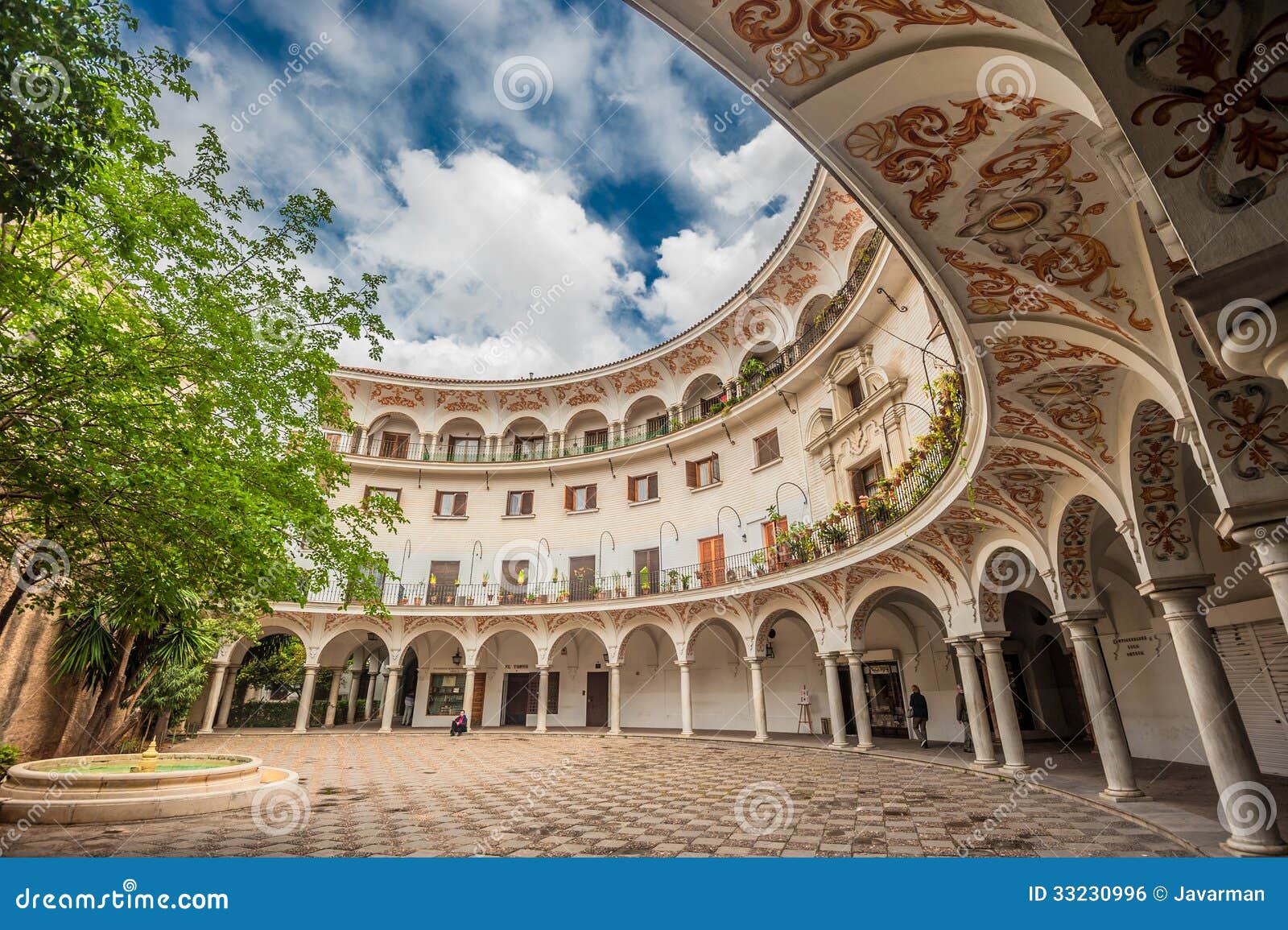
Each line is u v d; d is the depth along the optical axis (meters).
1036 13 2.65
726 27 3.22
